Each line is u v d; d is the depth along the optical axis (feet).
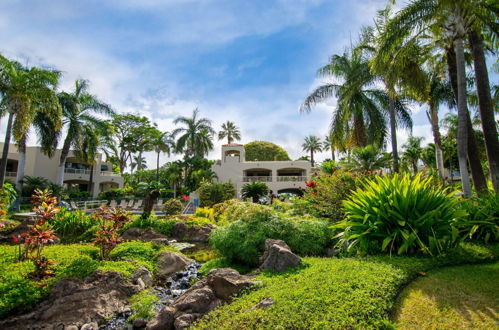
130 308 15.53
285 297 11.32
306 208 31.73
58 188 69.41
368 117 52.49
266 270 16.70
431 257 16.70
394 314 10.52
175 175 114.11
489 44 39.01
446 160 96.78
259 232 21.18
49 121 64.13
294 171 122.83
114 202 73.51
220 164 118.42
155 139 135.33
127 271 18.35
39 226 17.02
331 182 28.55
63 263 18.04
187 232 36.88
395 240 18.22
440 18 31.81
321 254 21.15
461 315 10.12
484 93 32.78
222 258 22.76
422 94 40.73
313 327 9.00
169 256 23.18
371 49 49.44
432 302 11.25
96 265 17.98
